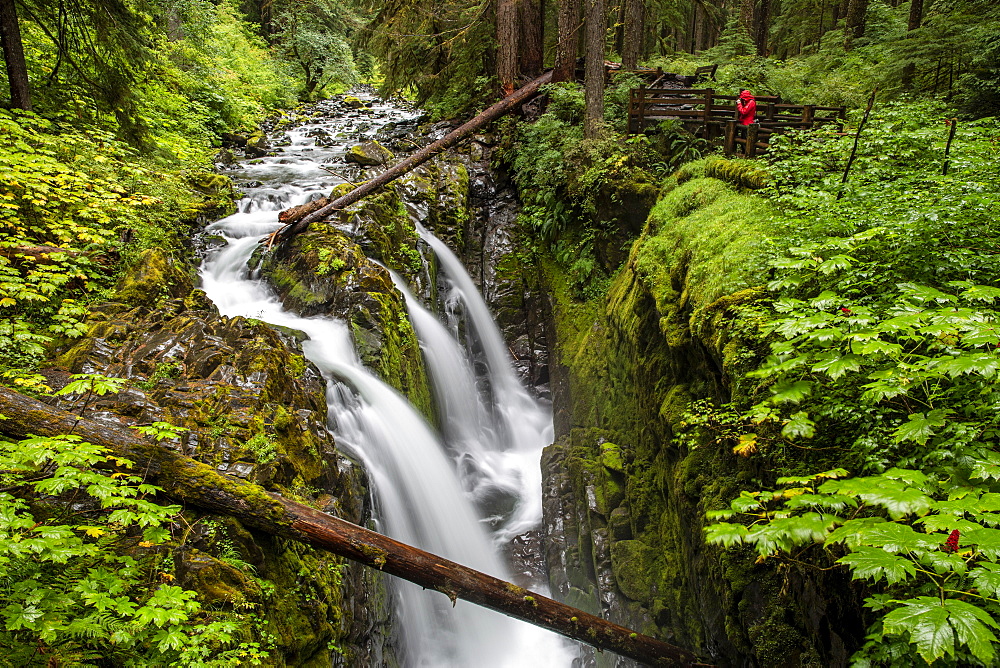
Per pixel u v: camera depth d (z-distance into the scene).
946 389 3.31
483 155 15.80
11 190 8.08
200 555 4.41
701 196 8.36
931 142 6.66
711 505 5.13
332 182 14.06
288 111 23.14
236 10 28.20
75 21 11.17
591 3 12.41
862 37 20.17
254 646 4.12
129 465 4.09
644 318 8.01
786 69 16.61
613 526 7.70
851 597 3.30
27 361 5.90
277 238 11.08
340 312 9.67
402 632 7.00
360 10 29.52
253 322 7.21
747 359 4.80
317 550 5.60
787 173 7.12
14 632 3.38
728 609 4.70
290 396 6.52
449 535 8.34
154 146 12.62
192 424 5.43
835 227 4.91
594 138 12.42
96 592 3.50
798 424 3.37
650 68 17.12
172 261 8.61
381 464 7.81
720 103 13.92
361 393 8.25
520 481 10.62
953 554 2.20
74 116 10.73
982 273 4.00
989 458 2.70
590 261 12.02
